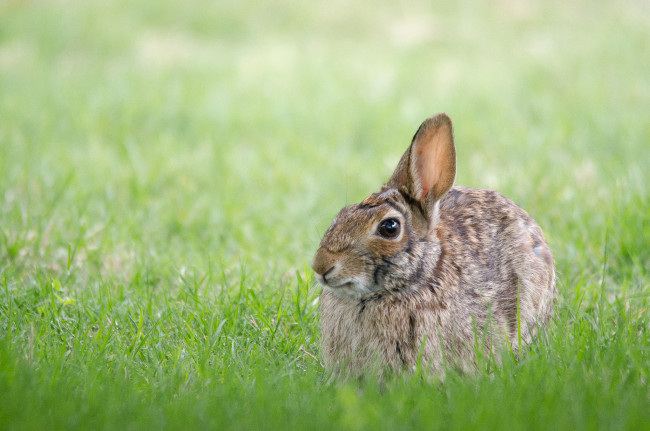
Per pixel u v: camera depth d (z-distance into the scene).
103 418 6.33
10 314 8.70
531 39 28.44
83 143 17.33
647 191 12.62
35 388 6.84
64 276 10.27
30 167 15.05
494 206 8.50
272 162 16.05
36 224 11.96
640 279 10.04
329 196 14.02
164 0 32.09
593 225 11.65
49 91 22.00
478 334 7.79
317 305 9.30
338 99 21.34
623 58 25.02
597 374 7.18
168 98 21.28
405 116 19.62
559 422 6.18
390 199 7.44
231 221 12.66
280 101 21.16
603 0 32.88
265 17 31.25
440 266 7.61
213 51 27.17
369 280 7.28
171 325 8.75
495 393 6.70
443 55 26.78
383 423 6.20
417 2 32.97
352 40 29.20
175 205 13.21
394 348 7.47
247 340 8.59
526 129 17.88
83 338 8.30
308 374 7.60
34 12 30.19
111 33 28.28
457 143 16.98
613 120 18.06
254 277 10.33
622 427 6.12
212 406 6.57
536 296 8.25
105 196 13.71
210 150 17.00
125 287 9.85
